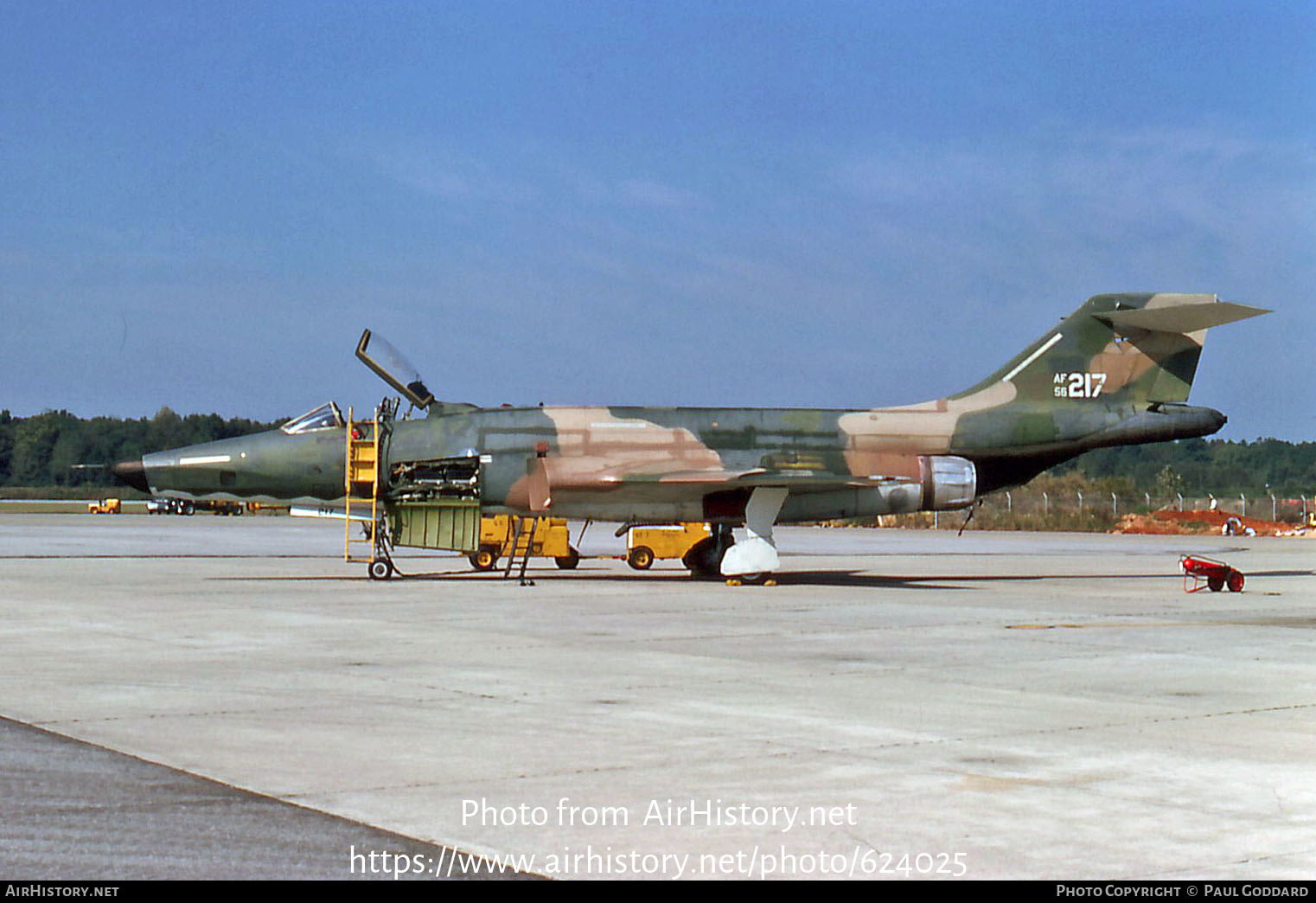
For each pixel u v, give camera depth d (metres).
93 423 132.00
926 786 7.49
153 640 14.40
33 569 27.34
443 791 7.30
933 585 24.97
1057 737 8.98
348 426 24.62
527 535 28.89
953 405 25.86
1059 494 82.56
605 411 24.84
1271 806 7.09
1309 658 13.45
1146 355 26.20
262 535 49.28
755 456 24.80
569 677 11.70
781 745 8.63
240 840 6.30
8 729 8.97
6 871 5.77
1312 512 70.19
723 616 17.80
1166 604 20.56
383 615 17.58
